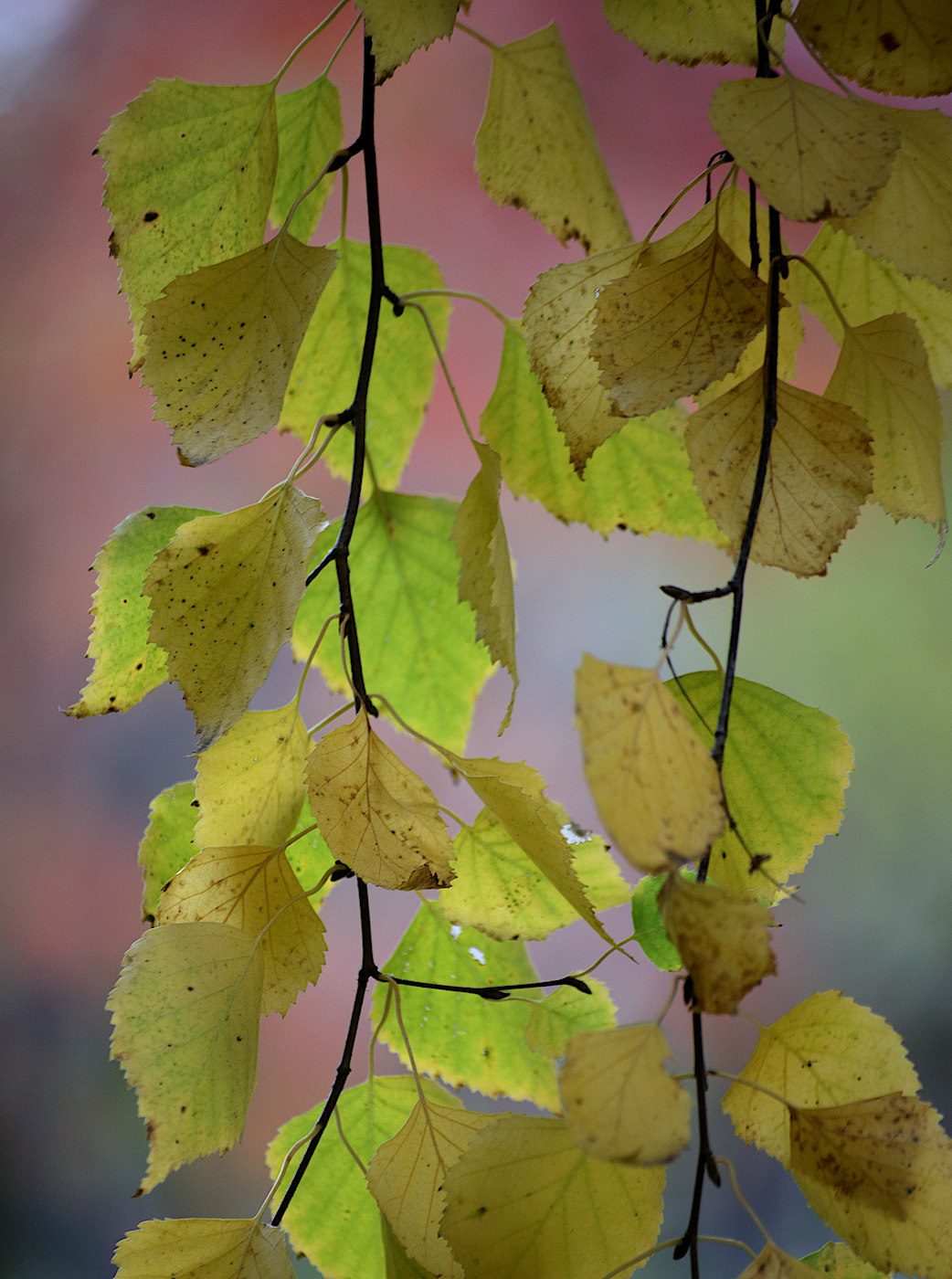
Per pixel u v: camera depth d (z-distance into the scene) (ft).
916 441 2.52
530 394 2.79
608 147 10.00
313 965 2.57
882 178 2.39
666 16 2.60
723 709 2.35
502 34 9.79
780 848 2.56
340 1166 2.67
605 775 2.27
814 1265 2.48
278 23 9.86
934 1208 2.37
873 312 2.62
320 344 2.85
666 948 2.55
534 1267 2.41
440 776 8.67
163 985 2.49
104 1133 8.78
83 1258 7.98
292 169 2.73
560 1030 2.65
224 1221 2.51
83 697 2.67
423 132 9.93
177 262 2.62
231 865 2.57
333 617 2.57
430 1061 2.76
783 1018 2.47
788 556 2.47
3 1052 9.16
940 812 9.37
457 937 2.76
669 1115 2.27
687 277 2.48
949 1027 8.73
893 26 2.48
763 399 2.48
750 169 2.39
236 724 2.55
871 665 9.80
